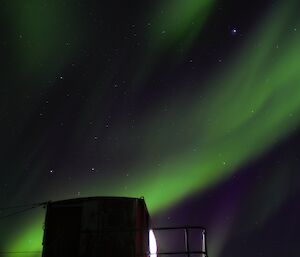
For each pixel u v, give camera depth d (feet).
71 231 38.40
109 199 39.83
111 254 37.32
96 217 38.88
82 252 37.37
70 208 39.50
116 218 38.96
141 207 41.14
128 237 38.22
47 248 37.86
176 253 35.01
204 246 34.94
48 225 38.83
